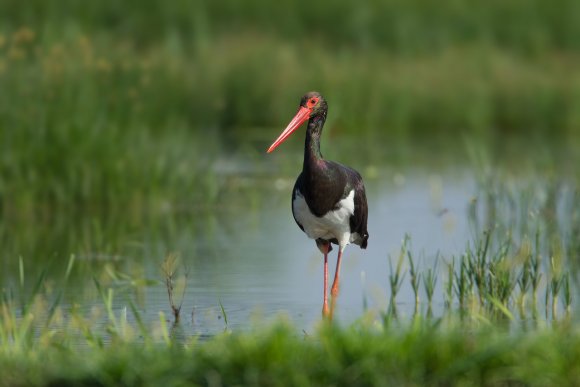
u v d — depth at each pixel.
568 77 29.94
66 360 7.70
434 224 15.68
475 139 25.94
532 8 34.22
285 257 13.69
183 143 18.62
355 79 27.38
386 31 32.41
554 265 11.13
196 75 26.52
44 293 11.58
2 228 15.32
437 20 33.12
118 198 16.78
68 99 16.59
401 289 12.05
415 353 7.37
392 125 27.39
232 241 14.70
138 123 17.50
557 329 8.08
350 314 10.88
